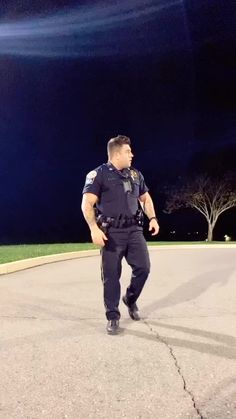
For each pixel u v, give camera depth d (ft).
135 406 7.54
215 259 34.73
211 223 104.99
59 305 15.66
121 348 10.68
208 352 10.36
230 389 8.23
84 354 10.23
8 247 44.65
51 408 7.48
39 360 9.83
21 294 17.95
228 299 16.85
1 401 7.77
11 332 12.08
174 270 26.48
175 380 8.66
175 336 11.69
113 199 12.05
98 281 21.88
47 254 34.53
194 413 7.28
